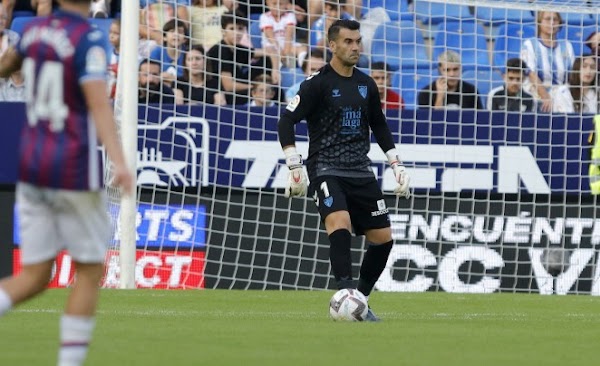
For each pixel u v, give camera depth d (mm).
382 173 42469
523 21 50906
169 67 46219
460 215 42531
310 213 42469
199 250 41875
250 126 42750
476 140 42844
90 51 14672
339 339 21703
